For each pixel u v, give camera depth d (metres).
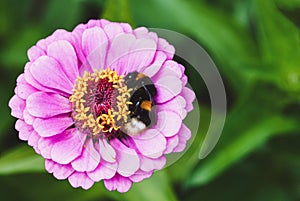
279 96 0.52
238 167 0.56
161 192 0.47
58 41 0.44
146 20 0.55
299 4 0.52
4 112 0.57
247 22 0.58
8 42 0.58
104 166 0.43
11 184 0.55
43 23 0.58
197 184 0.53
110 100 0.43
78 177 0.43
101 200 0.54
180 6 0.55
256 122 0.51
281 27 0.52
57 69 0.44
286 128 0.51
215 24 0.54
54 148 0.43
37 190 0.55
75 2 0.57
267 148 0.55
